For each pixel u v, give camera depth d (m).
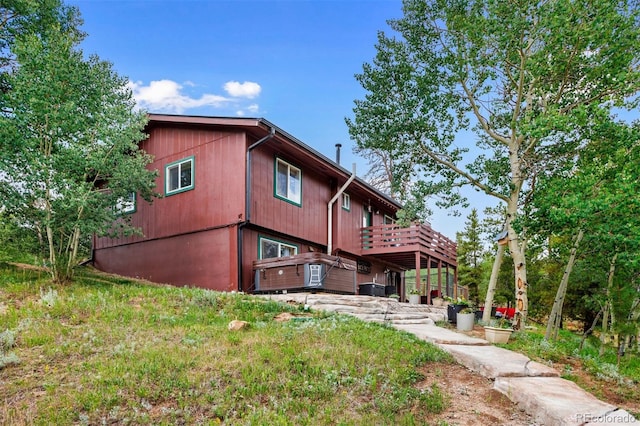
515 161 12.41
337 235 17.70
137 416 4.48
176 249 14.62
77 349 6.17
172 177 15.16
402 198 14.23
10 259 12.22
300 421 4.61
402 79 13.05
